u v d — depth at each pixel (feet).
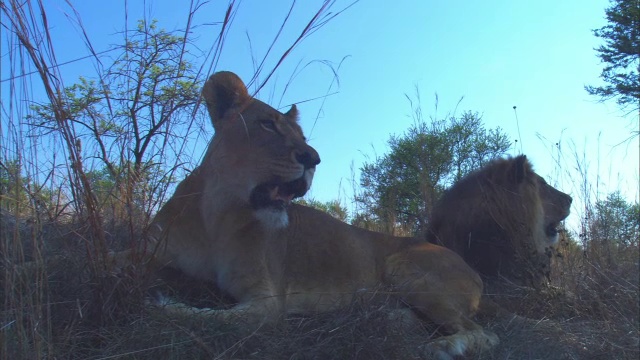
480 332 14.69
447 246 20.08
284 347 11.27
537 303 17.78
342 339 11.52
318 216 16.60
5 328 8.95
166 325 10.68
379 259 16.97
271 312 13.32
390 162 35.01
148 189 12.37
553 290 18.39
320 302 15.62
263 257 14.24
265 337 11.44
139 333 10.31
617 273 18.97
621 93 61.72
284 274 15.05
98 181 12.59
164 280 13.96
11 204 10.77
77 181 11.19
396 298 15.78
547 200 21.63
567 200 22.09
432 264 16.02
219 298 14.29
